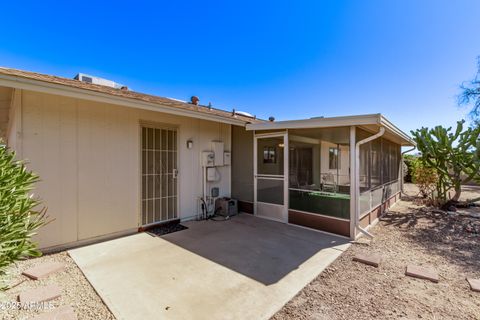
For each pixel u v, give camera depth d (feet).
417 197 31.30
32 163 11.90
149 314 7.39
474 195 33.22
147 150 16.58
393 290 8.89
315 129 16.72
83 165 13.65
